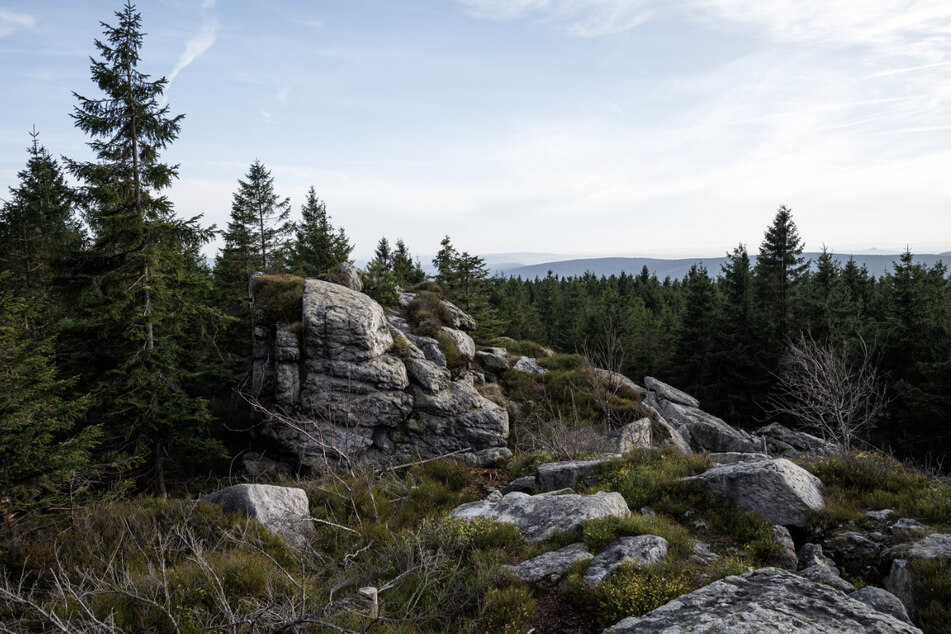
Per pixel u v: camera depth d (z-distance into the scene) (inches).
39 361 388.8
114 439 590.6
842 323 1357.0
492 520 331.9
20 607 227.5
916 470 406.3
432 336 880.3
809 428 1000.9
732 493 360.8
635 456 464.8
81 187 572.4
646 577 232.7
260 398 693.9
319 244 1338.6
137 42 602.5
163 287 598.9
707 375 1462.8
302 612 185.8
